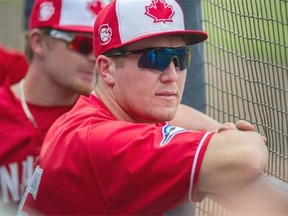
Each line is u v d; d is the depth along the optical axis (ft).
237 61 30.66
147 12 25.75
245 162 22.67
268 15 28.94
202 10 34.37
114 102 26.58
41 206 26.71
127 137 24.29
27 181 38.68
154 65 25.53
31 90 39.06
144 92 25.79
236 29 30.37
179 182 23.39
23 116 38.75
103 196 24.76
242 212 23.88
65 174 25.41
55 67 38.63
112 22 26.11
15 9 75.61
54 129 27.66
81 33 38.32
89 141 24.80
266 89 28.58
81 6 38.37
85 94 39.04
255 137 23.40
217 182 23.11
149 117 25.93
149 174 23.72
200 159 23.13
